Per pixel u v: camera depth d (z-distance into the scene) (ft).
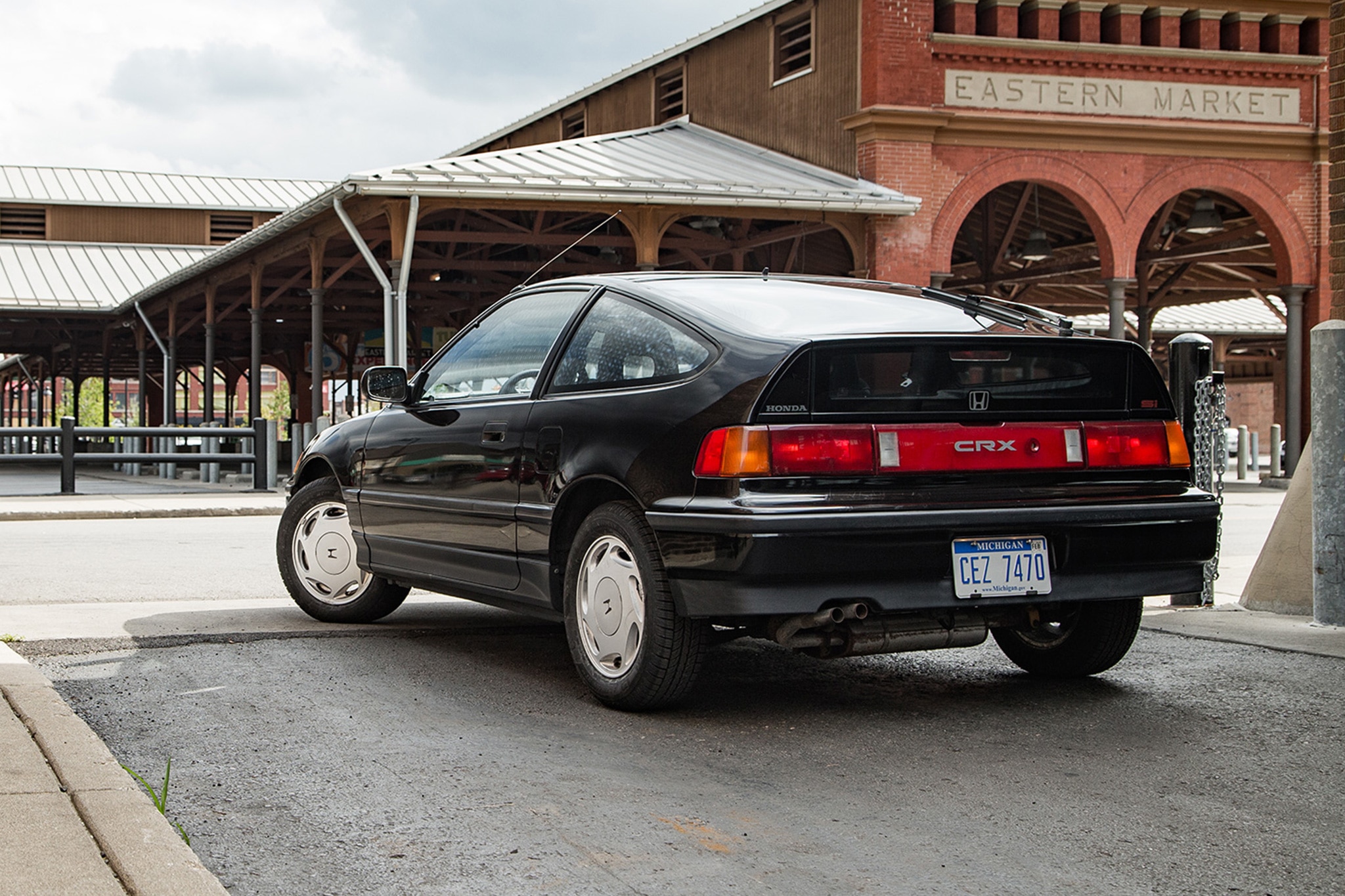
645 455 14.64
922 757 13.30
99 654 18.11
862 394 14.03
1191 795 12.03
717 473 13.80
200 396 304.50
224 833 10.74
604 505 15.30
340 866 10.01
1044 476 14.79
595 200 60.80
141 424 121.49
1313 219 76.64
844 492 13.84
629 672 14.84
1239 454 92.73
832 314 15.58
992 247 94.73
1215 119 74.64
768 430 13.71
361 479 20.08
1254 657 18.71
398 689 16.21
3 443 146.92
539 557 16.38
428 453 18.54
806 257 89.61
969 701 15.96
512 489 16.76
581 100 106.32
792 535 13.42
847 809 11.55
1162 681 17.11
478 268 80.12
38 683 14.66
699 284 16.71
